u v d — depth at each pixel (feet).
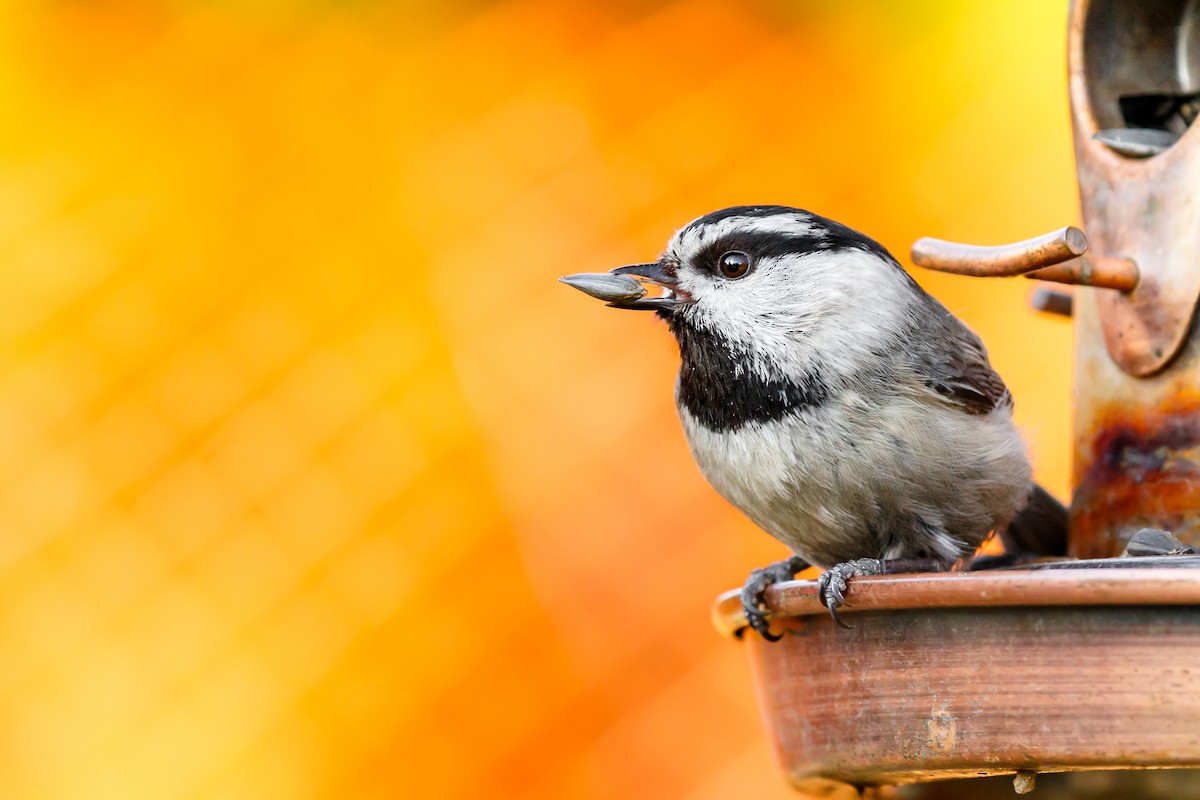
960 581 13.38
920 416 17.72
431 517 28.37
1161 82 18.07
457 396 28.76
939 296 28.25
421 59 30.07
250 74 29.96
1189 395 16.94
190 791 27.84
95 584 28.22
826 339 17.98
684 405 19.03
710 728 27.32
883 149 29.40
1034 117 29.37
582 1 29.99
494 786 27.32
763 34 29.81
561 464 28.32
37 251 28.91
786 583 15.42
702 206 29.25
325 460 28.63
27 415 28.37
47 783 27.61
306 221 29.53
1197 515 16.88
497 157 29.68
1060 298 20.95
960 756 13.64
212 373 28.91
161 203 29.40
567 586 27.89
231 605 28.30
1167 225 17.07
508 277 29.12
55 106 29.43
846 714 14.61
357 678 27.91
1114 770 14.70
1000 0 29.66
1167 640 12.66
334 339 29.07
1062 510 19.86
